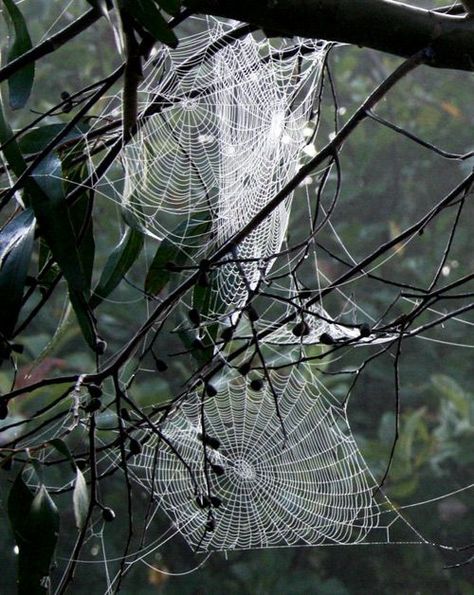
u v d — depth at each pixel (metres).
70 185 1.66
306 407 2.13
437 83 3.38
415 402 3.09
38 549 1.50
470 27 1.49
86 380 1.53
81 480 1.50
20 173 1.51
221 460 2.11
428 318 3.10
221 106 1.83
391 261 3.20
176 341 2.97
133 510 2.88
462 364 3.09
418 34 1.49
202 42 1.81
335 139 1.52
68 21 3.16
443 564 2.94
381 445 2.61
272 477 2.12
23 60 1.52
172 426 2.04
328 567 2.98
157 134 1.82
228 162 1.84
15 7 1.55
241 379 2.12
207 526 1.62
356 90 3.28
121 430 1.54
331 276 3.16
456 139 3.33
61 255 1.50
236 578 2.93
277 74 1.83
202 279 1.54
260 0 1.47
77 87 3.19
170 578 2.88
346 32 1.49
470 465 2.95
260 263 1.76
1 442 2.10
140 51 1.52
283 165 1.85
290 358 2.13
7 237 1.50
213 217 1.74
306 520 2.12
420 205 3.32
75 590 2.78
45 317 2.96
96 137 1.68
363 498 2.20
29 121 3.09
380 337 1.76
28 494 1.52
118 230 2.92
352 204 3.30
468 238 3.25
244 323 2.07
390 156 3.33
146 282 1.70
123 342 2.96
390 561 2.96
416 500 2.84
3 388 2.48
